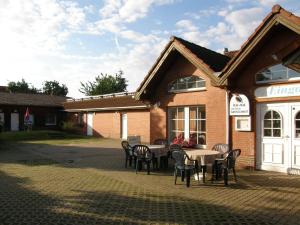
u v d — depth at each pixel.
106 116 31.55
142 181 10.65
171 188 9.64
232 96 12.77
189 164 10.25
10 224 6.69
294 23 10.02
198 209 7.57
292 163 11.30
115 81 59.53
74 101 37.22
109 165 14.05
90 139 29.30
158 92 16.12
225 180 9.90
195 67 14.39
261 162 12.08
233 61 11.91
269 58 11.66
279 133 11.61
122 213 7.32
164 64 15.07
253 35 11.18
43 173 12.18
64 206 7.88
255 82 12.09
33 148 21.75
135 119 28.03
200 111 14.56
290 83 11.18
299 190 9.16
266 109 11.90
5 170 12.91
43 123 38.91
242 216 7.05
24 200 8.41
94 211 7.48
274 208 7.59
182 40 14.68
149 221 6.79
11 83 70.12
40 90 78.38
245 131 12.44
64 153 18.61
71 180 10.85
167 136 15.74
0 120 33.72
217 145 12.03
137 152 12.18
